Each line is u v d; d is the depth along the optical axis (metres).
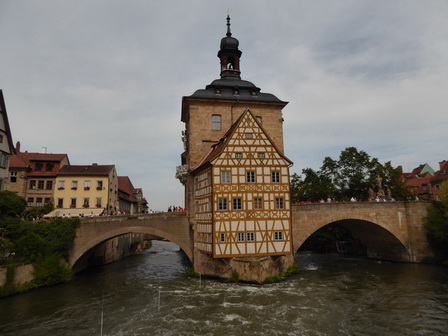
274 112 35.59
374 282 26.39
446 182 36.94
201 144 33.50
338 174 50.94
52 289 25.36
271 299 21.34
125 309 20.03
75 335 16.03
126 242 49.84
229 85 35.72
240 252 26.22
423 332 15.77
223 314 18.53
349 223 38.47
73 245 29.30
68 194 42.47
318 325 16.73
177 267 36.81
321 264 37.00
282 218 27.34
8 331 16.61
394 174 49.38
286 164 28.14
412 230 35.91
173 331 16.20
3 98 30.89
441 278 27.19
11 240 25.61
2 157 31.06
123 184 67.50
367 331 15.94
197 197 30.94
